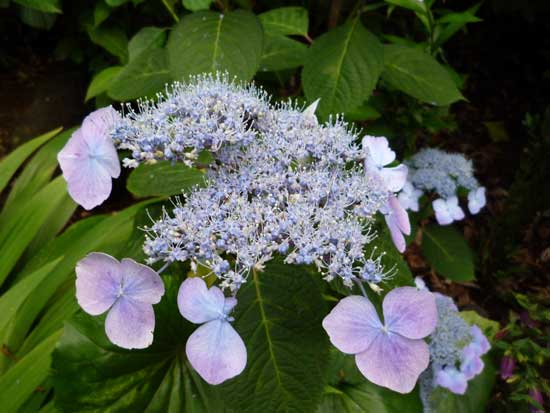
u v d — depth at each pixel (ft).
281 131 0.68
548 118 1.50
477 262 1.70
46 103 1.94
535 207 1.53
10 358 0.98
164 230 0.59
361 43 0.91
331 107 0.89
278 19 1.12
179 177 0.76
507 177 2.03
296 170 0.66
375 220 0.66
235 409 0.60
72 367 0.68
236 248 0.58
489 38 2.42
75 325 0.69
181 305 0.52
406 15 1.64
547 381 1.22
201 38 0.88
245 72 0.87
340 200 0.63
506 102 2.31
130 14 1.77
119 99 0.96
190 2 1.13
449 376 1.06
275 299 0.63
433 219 1.78
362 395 0.83
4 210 1.29
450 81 0.97
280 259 0.64
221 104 0.66
